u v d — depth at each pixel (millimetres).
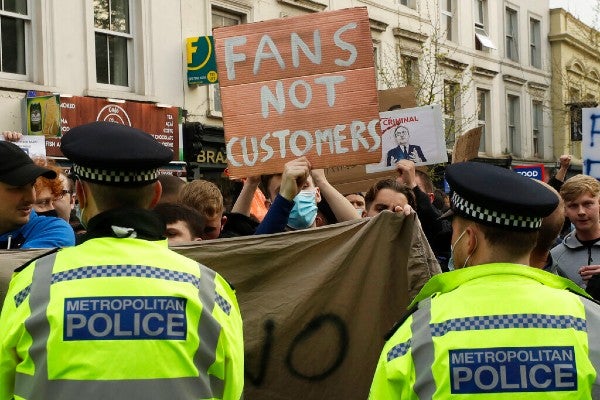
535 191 2449
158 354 2404
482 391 2305
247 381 3592
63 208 5172
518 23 28688
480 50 26375
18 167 3715
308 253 3623
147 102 14922
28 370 2396
